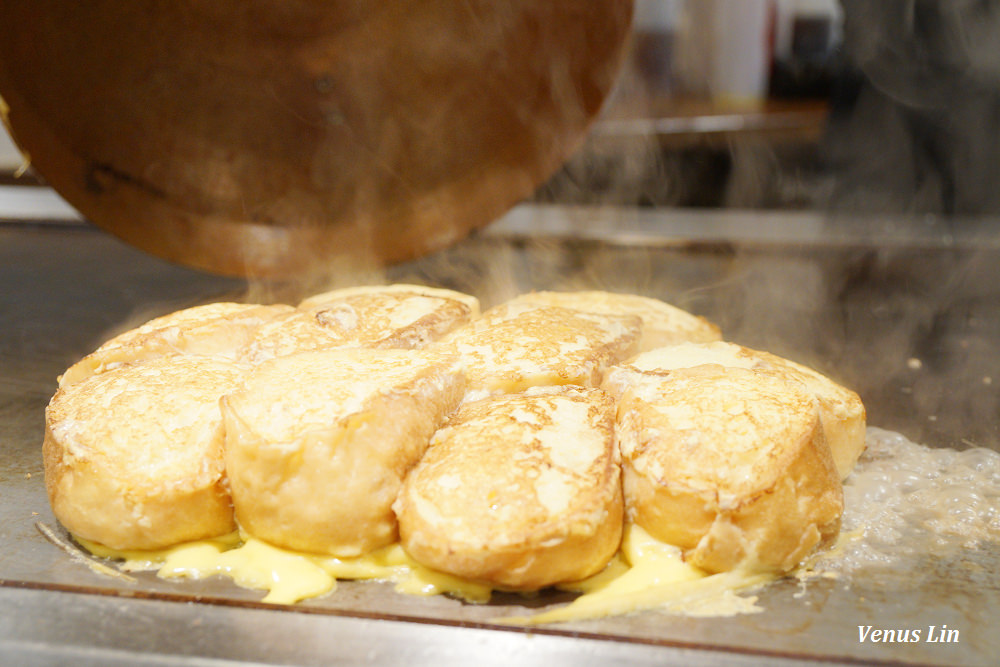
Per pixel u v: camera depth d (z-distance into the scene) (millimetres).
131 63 721
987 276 873
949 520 542
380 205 806
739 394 527
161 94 739
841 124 1221
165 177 752
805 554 508
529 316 608
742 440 505
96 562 520
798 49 1788
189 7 718
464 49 752
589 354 573
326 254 794
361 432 499
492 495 493
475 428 523
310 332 592
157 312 825
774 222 1137
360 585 508
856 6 1137
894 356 708
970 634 479
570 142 758
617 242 1012
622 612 489
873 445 603
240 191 782
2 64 671
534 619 485
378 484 501
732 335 743
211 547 519
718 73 1824
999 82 1097
